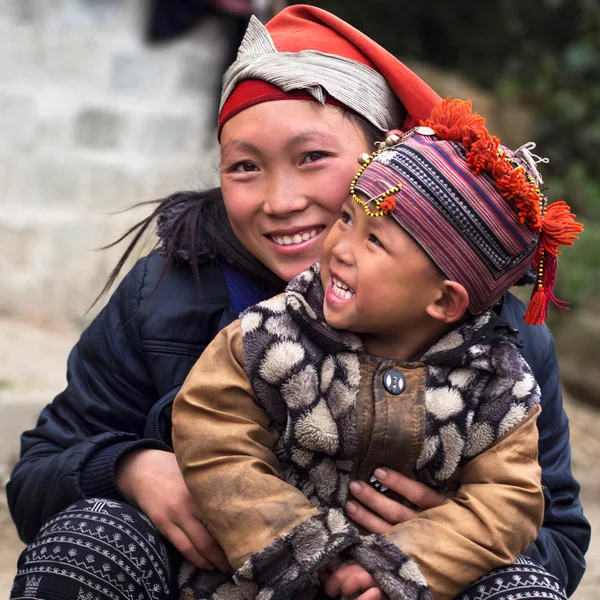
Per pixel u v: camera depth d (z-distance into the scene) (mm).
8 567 2873
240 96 1821
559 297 5867
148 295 1959
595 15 8500
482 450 1630
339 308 1631
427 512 1594
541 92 8234
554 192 7477
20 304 5008
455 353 1628
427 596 1516
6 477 3408
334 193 1783
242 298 1958
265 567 1532
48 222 5086
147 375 1949
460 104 1688
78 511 1651
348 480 1668
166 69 5387
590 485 3979
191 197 2104
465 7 8523
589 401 5246
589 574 3004
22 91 4957
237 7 5438
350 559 1586
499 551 1568
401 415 1612
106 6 5152
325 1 8047
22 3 4914
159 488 1714
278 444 1663
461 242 1598
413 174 1601
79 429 1956
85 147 5180
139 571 1610
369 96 1841
